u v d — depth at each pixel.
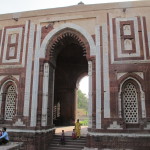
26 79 10.70
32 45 11.12
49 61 10.91
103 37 10.33
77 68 17.89
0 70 11.25
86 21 10.82
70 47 15.12
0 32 11.89
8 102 11.09
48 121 10.69
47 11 11.41
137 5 10.47
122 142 8.88
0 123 10.66
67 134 11.86
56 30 11.05
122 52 9.97
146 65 9.59
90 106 9.73
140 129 8.95
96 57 10.14
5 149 7.91
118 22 10.41
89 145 9.27
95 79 9.92
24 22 11.62
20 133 9.97
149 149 8.66
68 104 17.48
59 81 17.84
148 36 9.98
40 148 9.76
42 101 10.38
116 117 9.24
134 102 9.60
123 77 9.63
